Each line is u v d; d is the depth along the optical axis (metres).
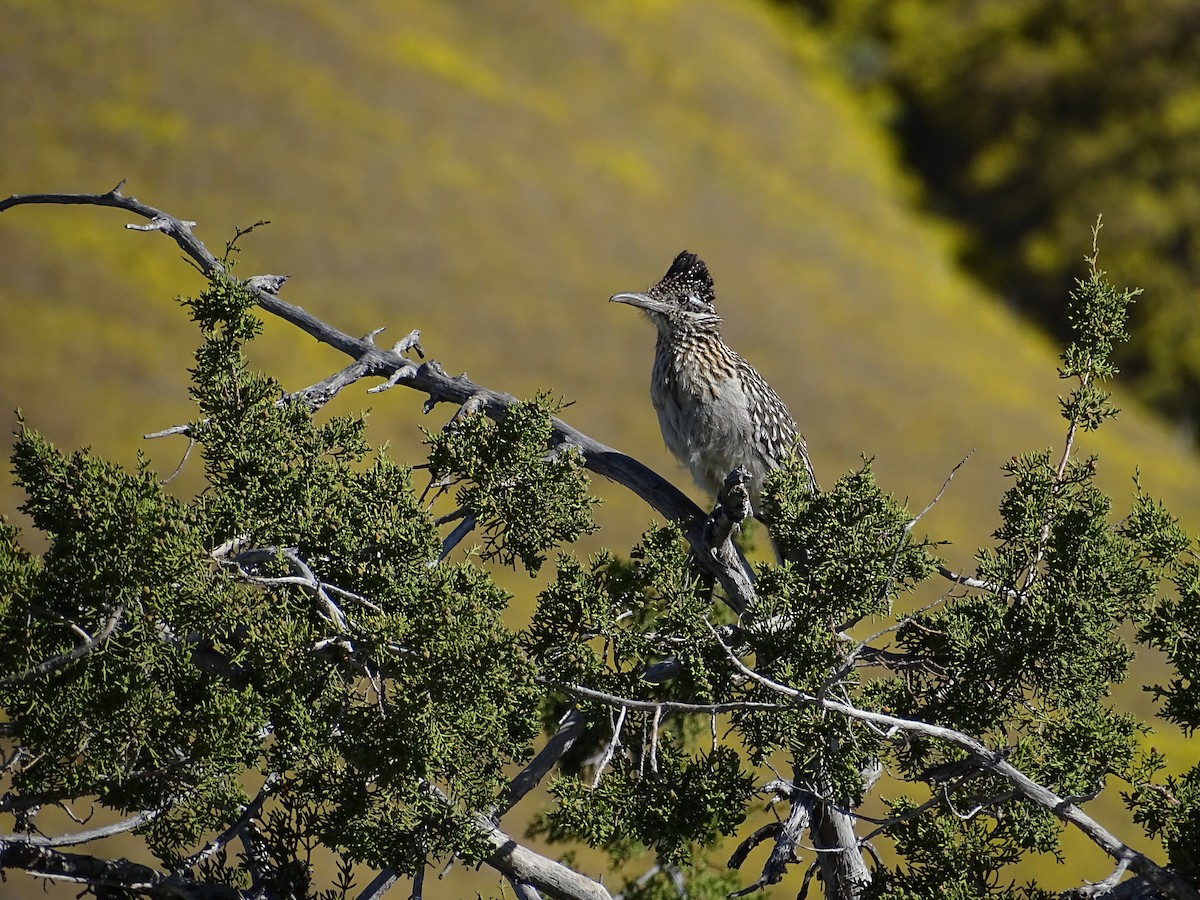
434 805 7.04
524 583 36.66
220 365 8.31
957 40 109.12
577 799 7.65
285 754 6.96
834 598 7.85
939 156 104.38
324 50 73.25
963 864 7.71
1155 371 87.69
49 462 7.27
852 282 81.94
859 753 7.55
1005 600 8.37
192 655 7.18
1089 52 102.94
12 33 63.94
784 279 78.69
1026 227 98.06
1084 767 7.94
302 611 7.13
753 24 108.94
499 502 8.60
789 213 86.75
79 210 55.53
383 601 7.26
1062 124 101.06
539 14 90.00
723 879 11.23
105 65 64.00
